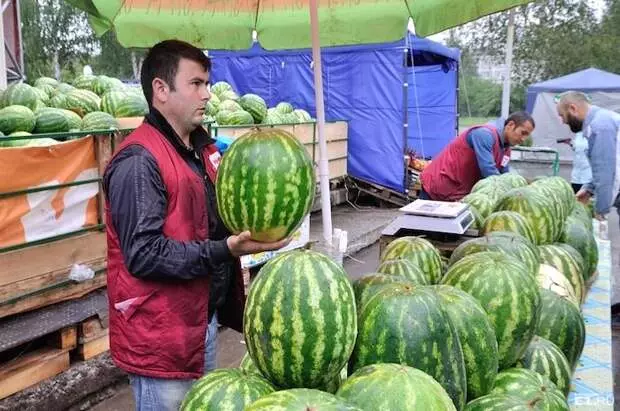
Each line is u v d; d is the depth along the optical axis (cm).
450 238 367
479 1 353
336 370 184
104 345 426
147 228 222
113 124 542
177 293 237
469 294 228
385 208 1088
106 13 363
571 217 427
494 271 235
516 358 232
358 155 1073
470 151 582
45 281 392
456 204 397
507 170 631
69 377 404
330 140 985
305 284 180
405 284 200
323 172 348
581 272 342
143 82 247
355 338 186
